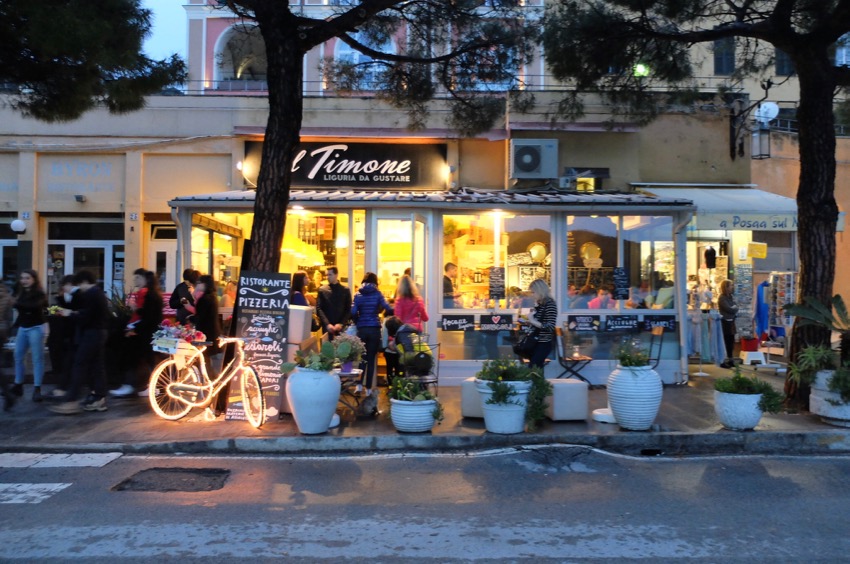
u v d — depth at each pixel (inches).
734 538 196.4
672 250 442.3
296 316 339.3
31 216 586.9
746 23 385.1
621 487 247.1
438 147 571.8
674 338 438.0
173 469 268.1
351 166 564.1
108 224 606.2
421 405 303.1
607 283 441.1
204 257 460.1
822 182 349.4
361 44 432.8
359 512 219.5
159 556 183.0
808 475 261.7
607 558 182.1
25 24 369.4
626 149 576.7
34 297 381.1
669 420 330.6
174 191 581.9
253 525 207.0
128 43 390.6
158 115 580.7
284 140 350.3
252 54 760.3
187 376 338.3
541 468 270.5
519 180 554.3
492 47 425.1
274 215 347.9
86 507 223.5
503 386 299.3
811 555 183.6
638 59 433.1
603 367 433.4
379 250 439.5
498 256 442.3
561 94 555.2
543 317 356.8
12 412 353.7
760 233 585.9
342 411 351.9
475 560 180.9
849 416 307.9
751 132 588.4
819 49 346.6
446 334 434.6
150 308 394.9
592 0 412.8
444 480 255.1
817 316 326.0
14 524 207.3
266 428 315.3
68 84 413.4
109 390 405.7
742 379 309.3
